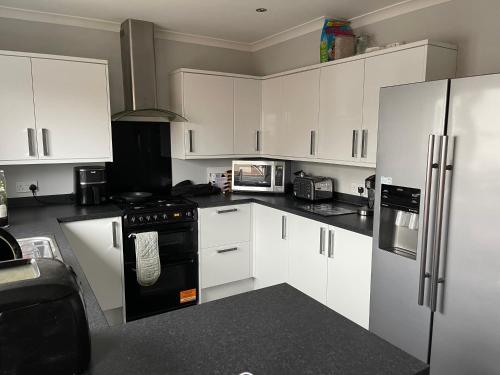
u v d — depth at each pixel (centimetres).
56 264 92
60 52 310
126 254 291
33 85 272
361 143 268
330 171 340
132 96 317
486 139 165
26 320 77
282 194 362
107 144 302
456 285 182
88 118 293
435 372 196
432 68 229
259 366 90
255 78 367
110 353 94
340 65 281
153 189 360
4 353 76
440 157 178
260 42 387
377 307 225
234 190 370
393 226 221
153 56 320
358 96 269
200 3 273
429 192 184
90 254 276
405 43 254
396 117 201
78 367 84
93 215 273
